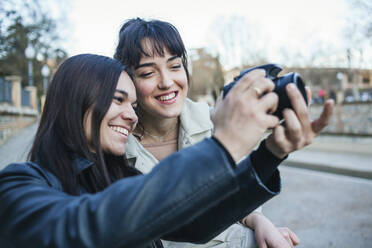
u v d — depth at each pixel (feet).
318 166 24.67
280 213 13.42
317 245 9.86
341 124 36.50
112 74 2.76
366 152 30.81
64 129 2.67
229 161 1.60
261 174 2.10
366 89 73.05
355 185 18.22
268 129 1.82
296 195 16.37
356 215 12.64
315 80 77.66
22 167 2.30
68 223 1.52
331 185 18.49
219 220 2.45
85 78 2.69
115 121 2.85
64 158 2.62
